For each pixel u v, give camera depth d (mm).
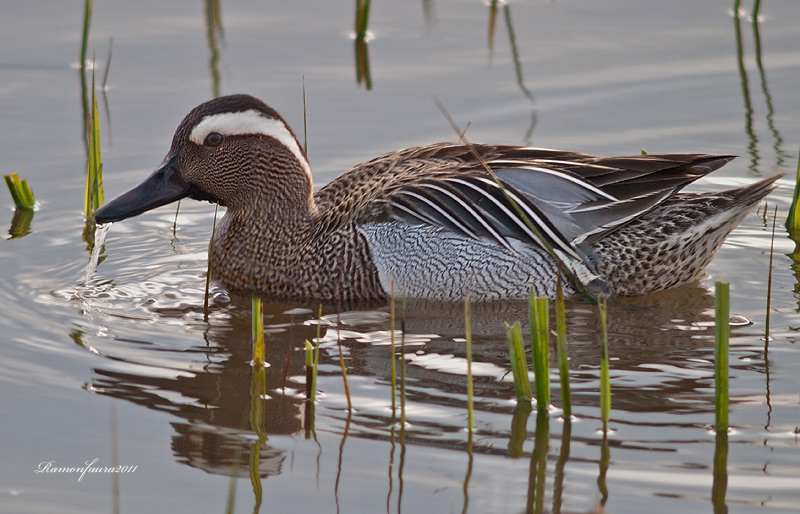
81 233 13875
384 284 12391
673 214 12320
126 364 10383
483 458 8656
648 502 8016
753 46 19203
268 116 13016
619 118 16938
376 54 18859
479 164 12812
